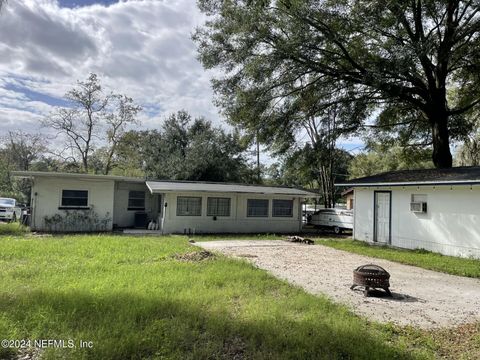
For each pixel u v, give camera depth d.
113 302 5.08
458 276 8.79
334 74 16.27
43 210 16.38
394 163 24.95
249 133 17.52
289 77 16.11
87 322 4.33
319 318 4.92
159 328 4.23
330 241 15.67
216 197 18.41
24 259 8.52
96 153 35.34
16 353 3.64
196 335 4.16
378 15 14.62
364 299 6.30
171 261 8.83
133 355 3.61
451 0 14.91
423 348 4.21
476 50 15.64
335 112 17.02
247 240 15.06
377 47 15.74
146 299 5.29
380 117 20.11
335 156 18.30
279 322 4.63
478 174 11.80
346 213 20.25
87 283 6.18
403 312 5.63
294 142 17.38
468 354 4.07
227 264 8.58
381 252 12.27
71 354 3.51
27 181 33.81
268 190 19.44
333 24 15.05
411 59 13.89
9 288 5.70
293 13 14.43
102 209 17.38
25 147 40.34
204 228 18.09
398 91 15.62
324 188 28.19
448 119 18.47
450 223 12.26
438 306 6.05
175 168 27.44
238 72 16.69
